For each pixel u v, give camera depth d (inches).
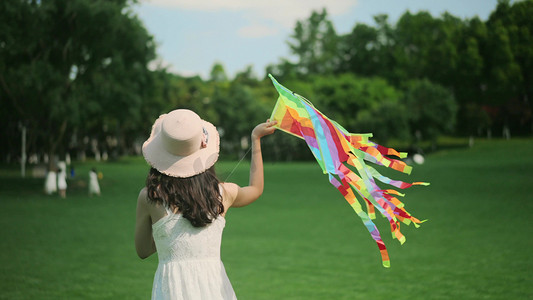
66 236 510.0
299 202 826.2
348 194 104.5
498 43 2664.9
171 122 96.7
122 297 285.7
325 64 4365.2
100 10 1002.7
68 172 1584.6
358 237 504.1
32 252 424.8
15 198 894.4
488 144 2770.7
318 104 2957.7
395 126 2630.4
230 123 3179.1
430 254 403.2
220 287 98.3
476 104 2999.5
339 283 319.0
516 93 2802.7
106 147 3065.9
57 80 1013.2
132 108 1116.5
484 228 518.6
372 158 110.5
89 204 816.3
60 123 1091.9
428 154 2561.5
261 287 311.3
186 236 97.7
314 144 109.0
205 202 98.2
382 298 279.4
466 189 922.1
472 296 276.5
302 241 484.7
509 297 272.7
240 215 679.1
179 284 96.3
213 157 101.1
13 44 985.5
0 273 346.3
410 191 916.0
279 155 2758.4
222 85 4552.2
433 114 2632.9
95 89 1066.1
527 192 840.9
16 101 1081.4
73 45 1063.0
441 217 605.0
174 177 98.8
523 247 416.8
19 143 2111.2
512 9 2662.4
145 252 105.4
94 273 348.5
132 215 682.8
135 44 1109.7
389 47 4047.7
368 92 3058.6
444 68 3014.3
